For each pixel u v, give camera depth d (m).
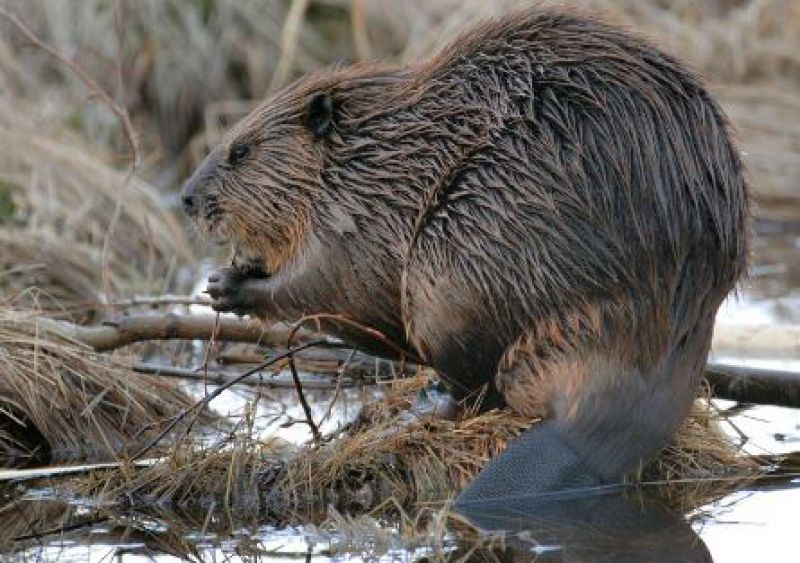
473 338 9.99
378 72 10.73
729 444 10.77
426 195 10.20
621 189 9.64
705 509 9.45
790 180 20.03
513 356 9.90
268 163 10.73
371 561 8.55
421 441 10.19
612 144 9.70
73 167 16.53
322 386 11.72
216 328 11.35
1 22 20.41
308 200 10.61
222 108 20.91
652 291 9.61
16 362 11.56
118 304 13.41
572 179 9.69
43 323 11.91
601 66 9.92
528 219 9.73
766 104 20.98
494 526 9.11
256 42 21.62
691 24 22.14
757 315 15.22
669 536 8.87
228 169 10.88
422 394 10.78
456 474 10.01
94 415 11.57
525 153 9.82
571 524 9.11
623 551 8.57
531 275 9.73
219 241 11.09
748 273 10.35
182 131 21.17
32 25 20.83
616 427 9.62
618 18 10.80
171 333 11.88
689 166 9.71
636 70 9.89
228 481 9.93
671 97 9.85
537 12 10.32
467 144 10.07
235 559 8.72
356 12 21.39
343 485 10.03
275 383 11.73
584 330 9.65
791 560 8.39
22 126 16.98
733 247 9.85
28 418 11.53
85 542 9.15
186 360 13.52
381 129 10.43
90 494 10.26
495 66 10.20
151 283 15.23
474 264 9.85
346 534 9.05
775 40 22.06
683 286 9.70
